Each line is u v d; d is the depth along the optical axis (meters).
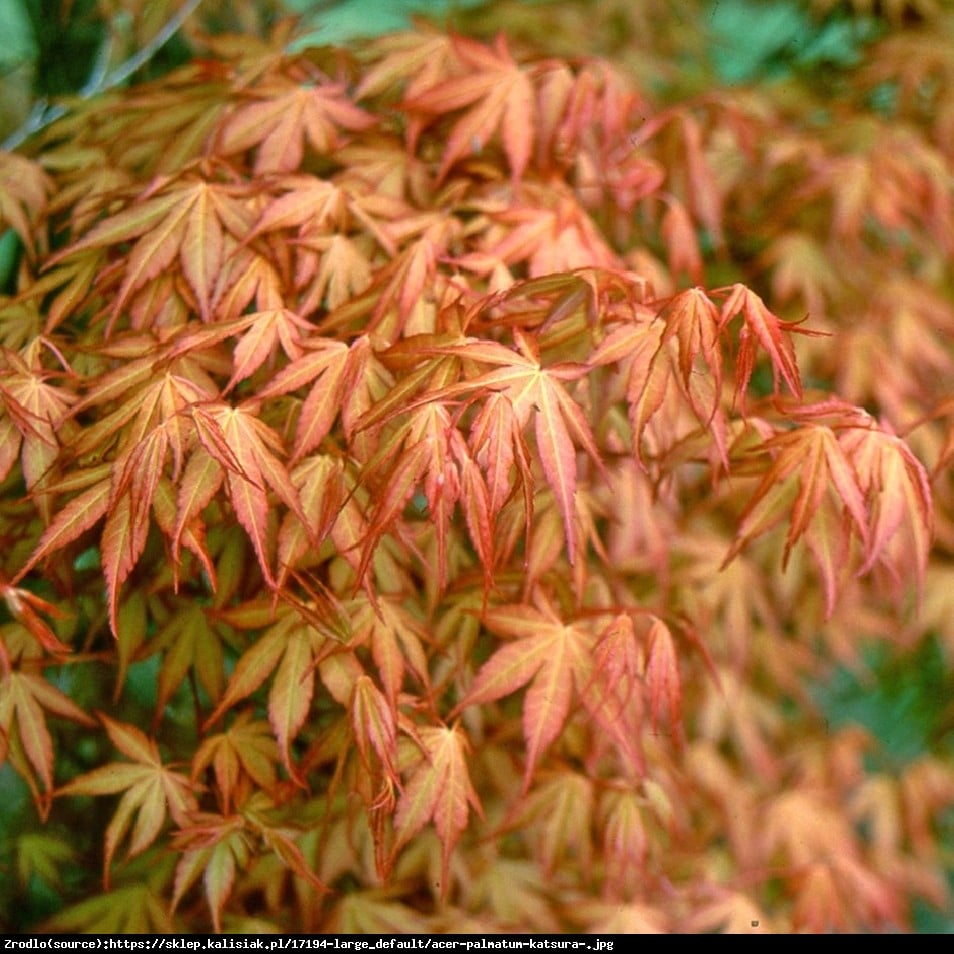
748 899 0.70
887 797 0.76
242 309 0.61
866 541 0.59
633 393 0.59
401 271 0.62
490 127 0.65
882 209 0.71
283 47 0.69
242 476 0.56
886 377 0.72
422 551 0.63
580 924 0.68
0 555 0.62
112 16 0.73
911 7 0.81
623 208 0.68
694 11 0.82
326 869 0.65
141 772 0.62
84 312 0.66
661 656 0.62
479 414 0.57
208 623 0.63
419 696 0.62
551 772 0.66
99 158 0.67
